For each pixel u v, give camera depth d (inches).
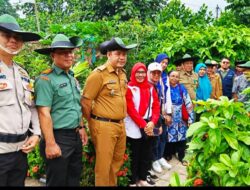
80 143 126.0
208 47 268.8
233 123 98.4
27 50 239.9
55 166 117.7
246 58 276.7
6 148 99.5
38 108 115.0
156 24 327.6
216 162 94.7
